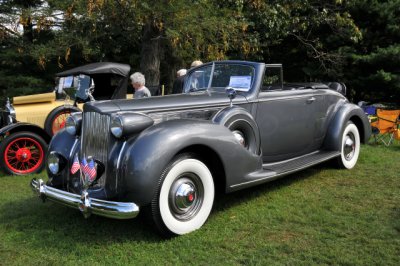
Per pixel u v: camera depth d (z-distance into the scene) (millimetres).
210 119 4145
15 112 6707
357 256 3141
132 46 14406
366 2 12047
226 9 9398
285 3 11344
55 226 3977
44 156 6543
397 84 11836
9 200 4918
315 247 3328
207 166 3926
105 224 3982
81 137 3875
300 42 13562
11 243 3607
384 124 7496
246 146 4324
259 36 11344
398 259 3076
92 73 7070
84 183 3617
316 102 5410
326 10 12125
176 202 3568
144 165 3318
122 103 3861
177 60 11383
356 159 5953
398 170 5680
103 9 8562
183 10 8406
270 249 3311
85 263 3188
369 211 4086
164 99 4148
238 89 4785
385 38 12641
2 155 6234
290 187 4988
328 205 4281
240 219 3994
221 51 9305
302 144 5285
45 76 14859
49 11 9133
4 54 13719
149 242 3541
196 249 3373
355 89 13336
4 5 12867
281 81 5117
